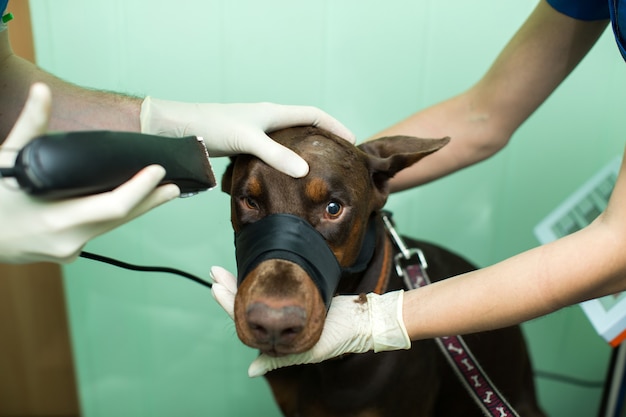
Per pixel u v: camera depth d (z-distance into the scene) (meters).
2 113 1.51
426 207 2.58
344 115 2.45
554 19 1.73
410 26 2.31
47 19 2.26
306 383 1.83
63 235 1.03
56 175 0.89
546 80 1.83
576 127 2.42
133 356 2.78
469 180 2.53
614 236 1.19
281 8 2.28
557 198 2.52
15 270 2.66
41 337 2.82
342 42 2.33
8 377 2.90
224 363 2.79
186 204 2.50
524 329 2.73
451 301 1.31
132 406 2.88
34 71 1.57
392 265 1.84
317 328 1.30
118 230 2.53
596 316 1.62
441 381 2.04
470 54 2.35
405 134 2.02
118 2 2.25
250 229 1.42
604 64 2.31
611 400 2.38
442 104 2.05
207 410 2.90
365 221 1.60
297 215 1.42
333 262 1.42
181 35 2.31
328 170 1.45
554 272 1.23
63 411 3.00
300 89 2.40
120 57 2.33
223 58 2.35
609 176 2.00
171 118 1.52
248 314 1.24
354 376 1.71
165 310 2.69
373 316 1.41
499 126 1.95
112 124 1.52
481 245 2.63
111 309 2.68
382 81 2.39
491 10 2.28
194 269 2.62
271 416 2.89
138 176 1.03
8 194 1.00
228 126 1.48
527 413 2.26
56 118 1.50
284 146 1.51
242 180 1.48
